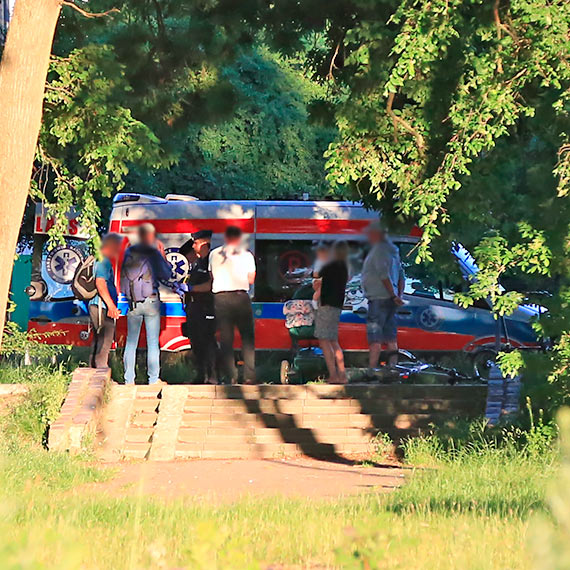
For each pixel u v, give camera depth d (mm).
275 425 55438
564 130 42969
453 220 45438
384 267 59594
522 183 44688
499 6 42219
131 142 48812
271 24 58281
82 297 64250
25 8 44500
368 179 52375
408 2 42000
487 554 22156
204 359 63875
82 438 49906
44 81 45281
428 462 48594
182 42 59719
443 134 45031
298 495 36469
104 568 21219
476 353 73750
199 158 100625
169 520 28500
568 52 40719
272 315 74812
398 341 73875
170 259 75562
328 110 55094
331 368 59031
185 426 54969
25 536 22219
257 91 103375
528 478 39219
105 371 59062
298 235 75312
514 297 43531
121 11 58094
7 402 54906
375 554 21031
